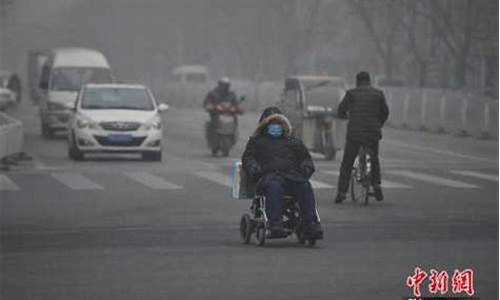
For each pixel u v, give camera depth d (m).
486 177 63.31
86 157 75.81
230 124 77.50
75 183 56.75
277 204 35.06
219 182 57.94
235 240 37.12
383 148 90.12
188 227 40.41
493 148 91.38
